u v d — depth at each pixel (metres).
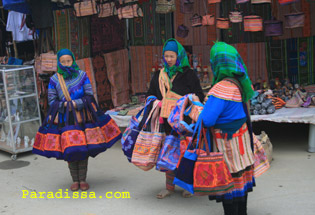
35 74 6.36
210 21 6.09
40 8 5.83
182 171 3.03
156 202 3.96
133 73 7.66
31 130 5.97
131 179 4.68
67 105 4.06
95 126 4.16
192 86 3.80
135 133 3.88
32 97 5.93
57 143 4.07
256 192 4.09
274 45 7.73
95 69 6.77
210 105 2.92
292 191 4.06
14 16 7.57
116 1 5.97
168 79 3.81
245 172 3.12
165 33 7.82
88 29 6.61
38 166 5.34
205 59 7.82
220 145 2.98
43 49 6.09
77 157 4.04
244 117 3.00
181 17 7.76
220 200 3.05
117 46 7.30
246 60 7.77
